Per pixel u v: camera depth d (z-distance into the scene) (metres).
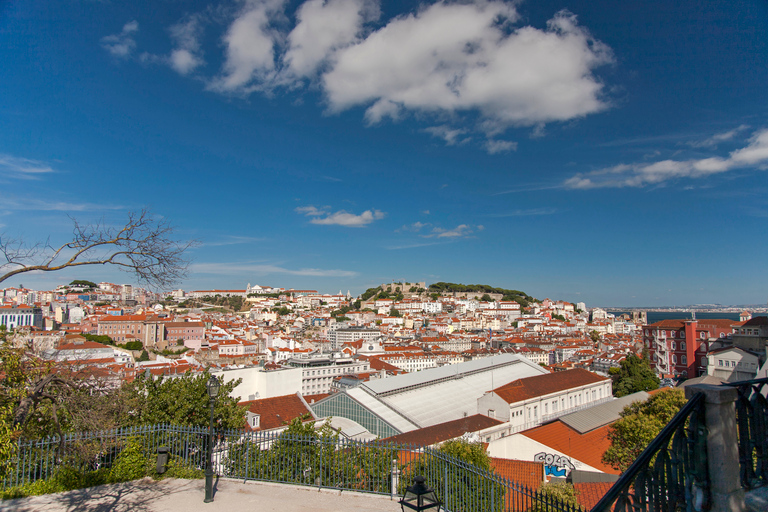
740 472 7.77
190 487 21.06
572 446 51.91
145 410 28.55
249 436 23.00
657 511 7.55
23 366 22.81
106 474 21.61
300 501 19.44
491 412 78.75
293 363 141.50
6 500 19.22
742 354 69.38
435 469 19.59
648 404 50.12
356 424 74.75
